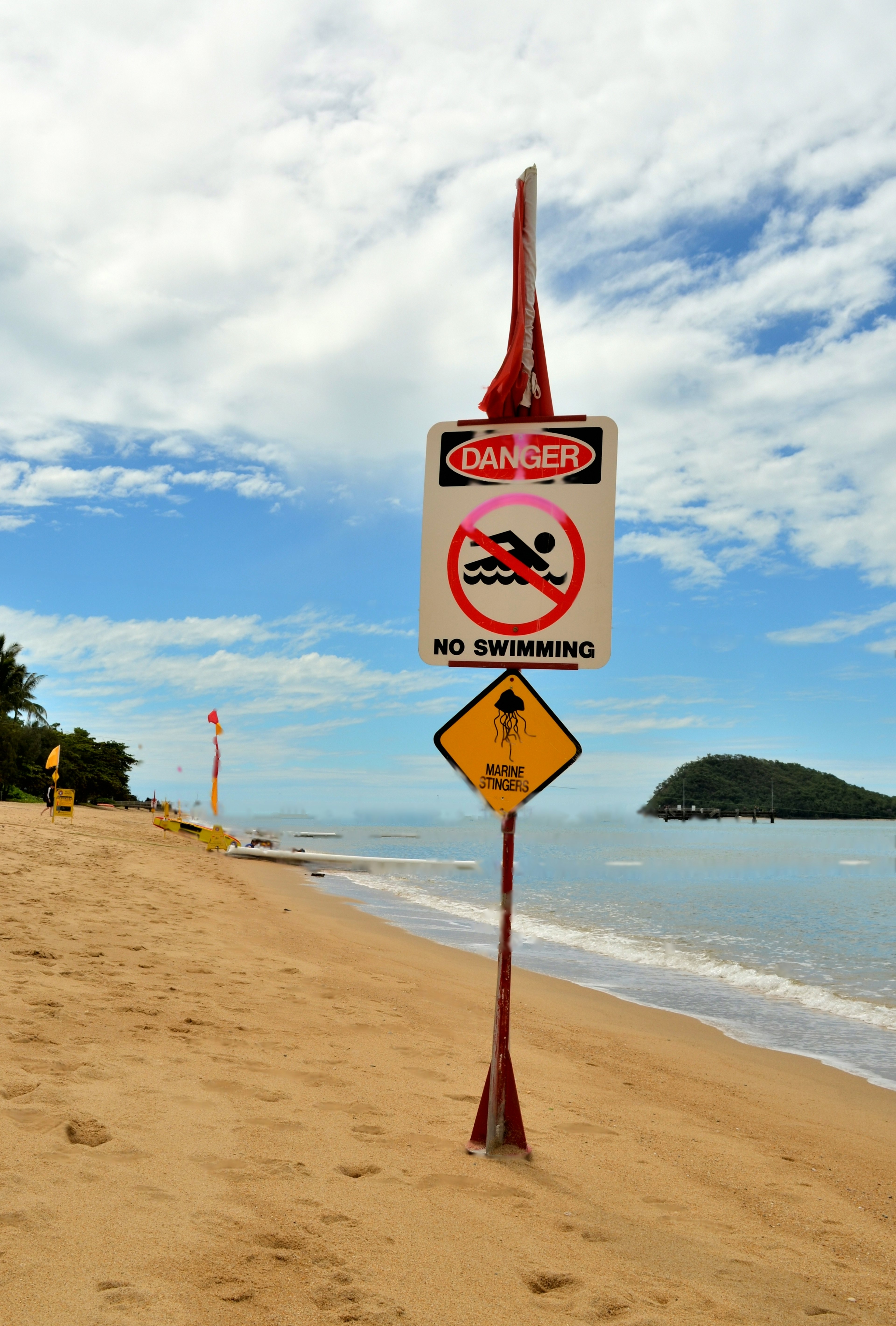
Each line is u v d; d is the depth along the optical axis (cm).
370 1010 730
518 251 438
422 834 5975
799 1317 277
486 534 412
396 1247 291
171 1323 230
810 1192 419
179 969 789
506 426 413
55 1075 433
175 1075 461
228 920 1259
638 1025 855
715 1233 346
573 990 1019
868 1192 431
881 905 2227
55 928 902
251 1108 424
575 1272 289
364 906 1844
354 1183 344
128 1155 344
